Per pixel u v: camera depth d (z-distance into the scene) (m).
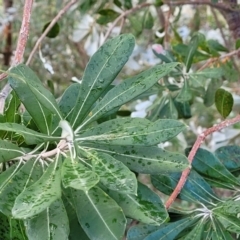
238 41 0.80
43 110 0.35
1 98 0.40
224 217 0.40
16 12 1.23
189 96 0.69
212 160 0.47
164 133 0.34
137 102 1.00
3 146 0.33
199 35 0.79
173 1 0.93
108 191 0.34
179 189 0.39
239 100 0.92
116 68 0.38
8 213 0.31
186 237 0.40
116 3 0.92
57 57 1.34
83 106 0.37
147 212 0.33
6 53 1.26
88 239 0.36
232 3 0.85
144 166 0.35
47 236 0.31
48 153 0.34
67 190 0.35
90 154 0.33
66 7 0.71
